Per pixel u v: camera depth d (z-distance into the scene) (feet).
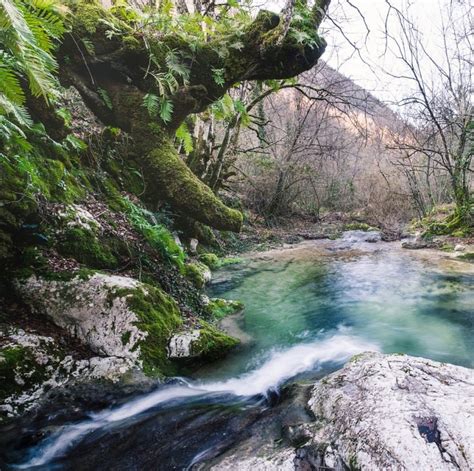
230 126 31.04
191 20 21.65
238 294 20.58
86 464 8.24
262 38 20.61
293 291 21.21
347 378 8.92
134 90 20.57
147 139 20.53
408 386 7.88
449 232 34.71
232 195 43.57
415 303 18.65
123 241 15.72
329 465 6.74
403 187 52.85
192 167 30.40
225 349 12.69
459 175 35.60
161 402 10.35
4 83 8.12
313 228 46.93
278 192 46.29
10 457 8.41
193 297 16.11
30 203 13.05
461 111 36.17
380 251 32.45
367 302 19.13
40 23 9.47
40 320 11.64
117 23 19.67
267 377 11.64
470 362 12.23
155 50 20.08
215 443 8.32
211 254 27.91
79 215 14.83
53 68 9.87
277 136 54.03
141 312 12.05
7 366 9.56
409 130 46.09
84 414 9.58
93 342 11.35
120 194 19.47
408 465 6.09
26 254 12.71
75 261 13.56
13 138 12.82
